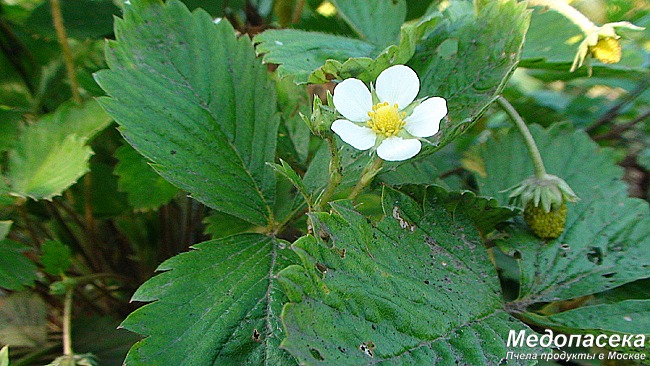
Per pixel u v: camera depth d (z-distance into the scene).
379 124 0.09
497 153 0.14
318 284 0.08
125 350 0.13
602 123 0.19
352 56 0.13
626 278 0.11
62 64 0.15
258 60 0.12
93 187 0.15
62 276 0.13
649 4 0.17
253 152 0.12
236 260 0.10
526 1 0.11
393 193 0.10
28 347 0.13
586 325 0.10
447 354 0.09
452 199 0.11
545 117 0.19
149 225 0.15
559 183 0.11
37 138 0.12
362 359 0.08
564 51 0.14
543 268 0.11
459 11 0.14
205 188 0.11
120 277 0.14
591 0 0.16
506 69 0.11
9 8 0.16
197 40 0.12
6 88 0.15
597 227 0.12
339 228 0.09
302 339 0.07
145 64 0.11
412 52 0.11
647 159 0.18
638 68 0.14
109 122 0.12
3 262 0.11
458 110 0.11
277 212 0.14
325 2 0.21
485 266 0.10
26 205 0.14
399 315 0.09
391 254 0.09
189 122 0.11
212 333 0.09
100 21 0.15
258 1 0.19
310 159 0.16
